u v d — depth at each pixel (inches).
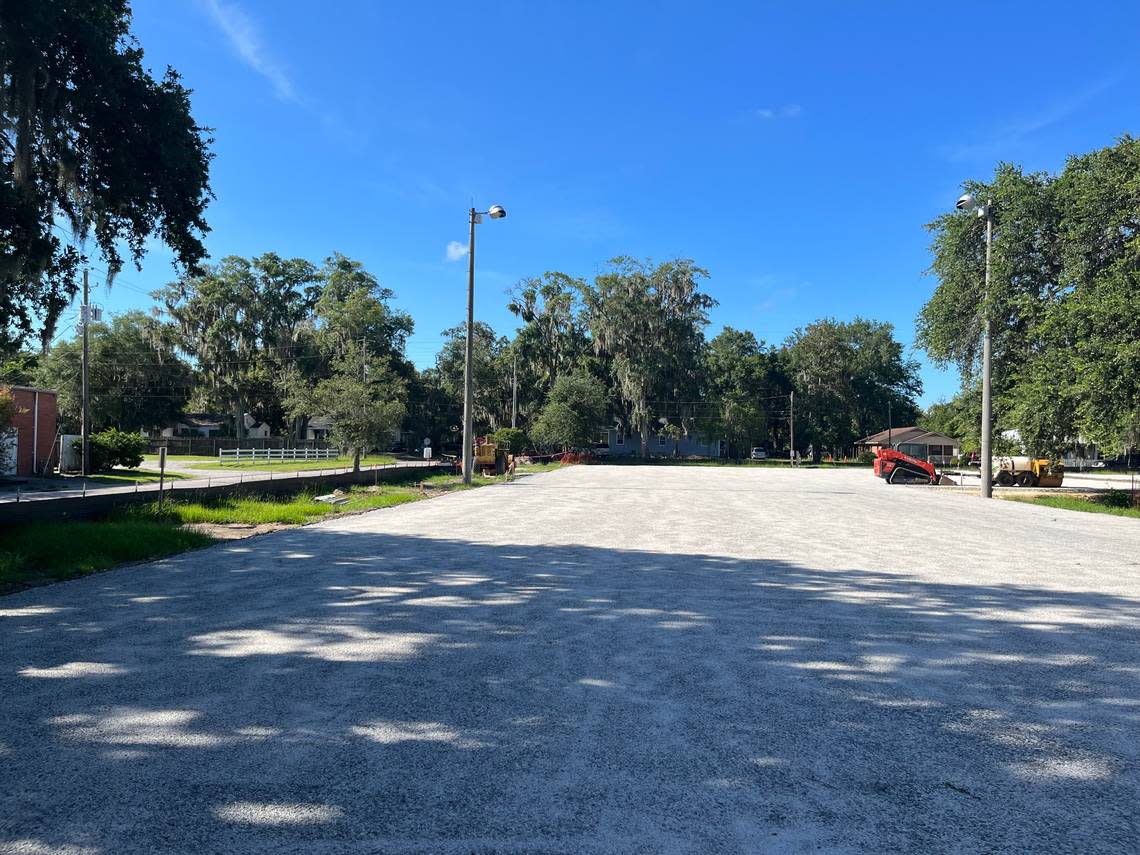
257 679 172.7
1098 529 545.0
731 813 109.0
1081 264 824.3
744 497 888.9
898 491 1096.8
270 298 2434.8
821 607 254.7
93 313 1167.0
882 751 131.7
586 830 103.9
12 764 125.8
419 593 278.5
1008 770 123.8
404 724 144.3
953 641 209.2
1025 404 861.2
